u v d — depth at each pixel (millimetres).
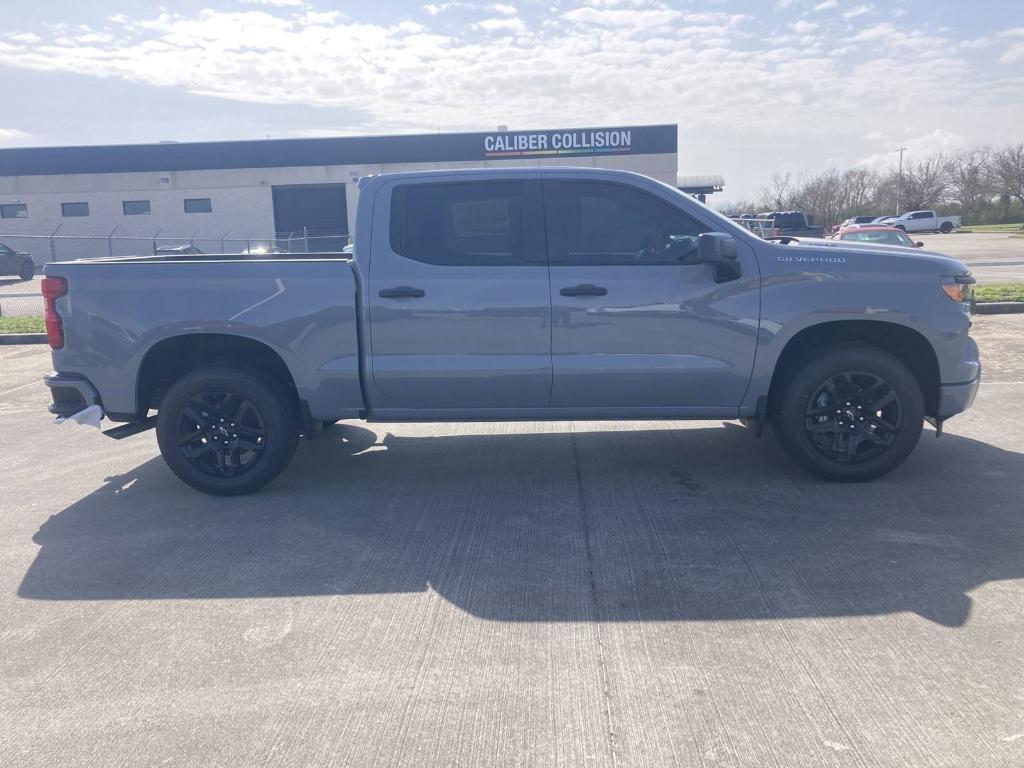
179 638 3822
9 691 3428
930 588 4082
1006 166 69062
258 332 5488
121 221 40625
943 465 5941
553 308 5398
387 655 3619
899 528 4836
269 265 5480
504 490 5742
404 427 7566
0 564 4730
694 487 5668
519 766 2863
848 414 5547
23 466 6730
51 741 3080
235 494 5770
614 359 5445
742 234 5426
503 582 4309
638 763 2857
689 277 5379
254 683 3430
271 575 4480
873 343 5730
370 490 5836
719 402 5543
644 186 5457
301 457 6691
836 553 4520
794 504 5277
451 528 5074
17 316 17375
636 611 3949
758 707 3156
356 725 3123
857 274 5355
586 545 4746
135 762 2943
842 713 3105
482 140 37969
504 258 5461
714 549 4629
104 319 5539
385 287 5441
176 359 5895
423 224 5512
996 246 39656
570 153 37312
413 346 5484
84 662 3639
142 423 5934
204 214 40375
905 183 81125
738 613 3896
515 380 5492
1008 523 4863
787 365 5715
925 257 5457
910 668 3391
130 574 4547
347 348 5508
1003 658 3445
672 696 3244
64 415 5660
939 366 5457
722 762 2850
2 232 40719
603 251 5465
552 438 7047
